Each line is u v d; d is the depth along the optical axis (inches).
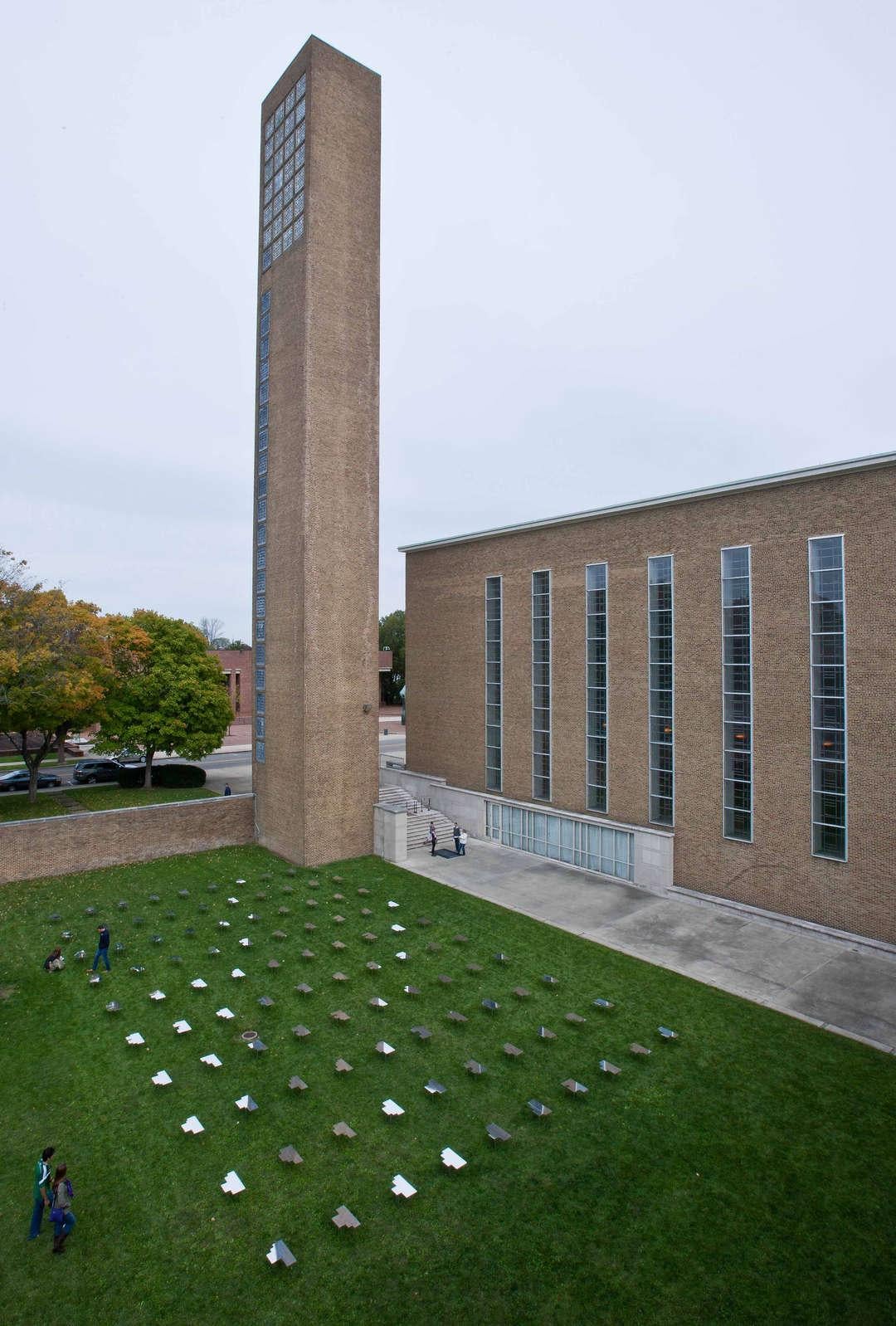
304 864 1280.8
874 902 944.3
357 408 1338.6
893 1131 594.6
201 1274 458.3
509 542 1455.5
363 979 855.1
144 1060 690.2
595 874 1270.9
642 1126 599.5
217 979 852.6
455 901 1120.8
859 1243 483.2
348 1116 611.2
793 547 1018.1
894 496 920.9
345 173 1314.0
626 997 817.5
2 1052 702.5
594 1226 496.4
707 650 1119.0
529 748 1425.9
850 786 964.0
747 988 839.7
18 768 2314.2
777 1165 555.2
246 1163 556.7
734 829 1097.4
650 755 1209.4
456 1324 423.5
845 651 966.4
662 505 1175.6
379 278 1368.1
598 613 1295.5
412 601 1702.8
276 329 1349.7
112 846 1272.1
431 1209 510.6
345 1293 444.5
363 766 1358.3
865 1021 766.5
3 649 1339.8
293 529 1299.2
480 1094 640.4
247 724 3449.8
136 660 1809.8
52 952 916.0
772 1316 430.6
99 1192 526.3
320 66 1275.8
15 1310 433.1
